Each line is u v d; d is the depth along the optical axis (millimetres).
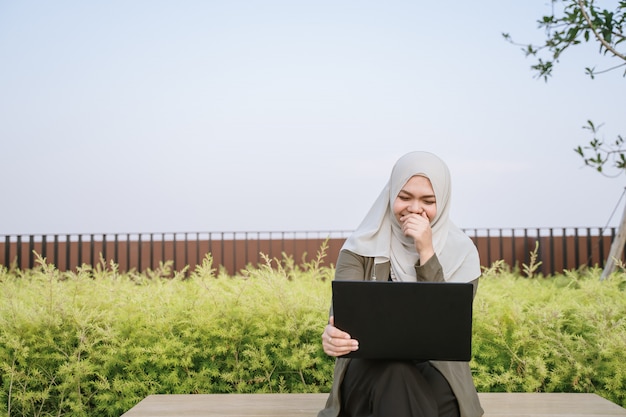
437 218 2285
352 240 2322
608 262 5398
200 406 2490
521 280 4727
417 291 1775
